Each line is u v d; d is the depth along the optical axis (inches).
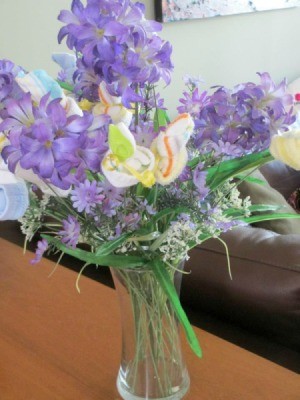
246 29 106.9
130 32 19.8
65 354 34.2
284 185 85.4
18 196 20.6
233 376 32.0
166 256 24.3
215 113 21.2
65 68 25.3
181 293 45.6
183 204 22.3
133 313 27.1
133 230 23.1
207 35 97.8
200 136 21.7
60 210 23.7
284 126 20.8
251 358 33.8
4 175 20.8
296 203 81.6
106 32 19.2
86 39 19.7
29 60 71.1
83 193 19.4
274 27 114.1
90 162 19.2
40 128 18.0
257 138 21.5
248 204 25.4
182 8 89.7
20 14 68.6
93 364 33.2
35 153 18.3
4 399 30.4
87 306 39.9
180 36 92.2
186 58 94.6
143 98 22.1
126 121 21.5
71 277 44.5
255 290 40.3
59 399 30.3
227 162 22.7
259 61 113.2
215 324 44.3
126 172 18.9
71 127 18.6
